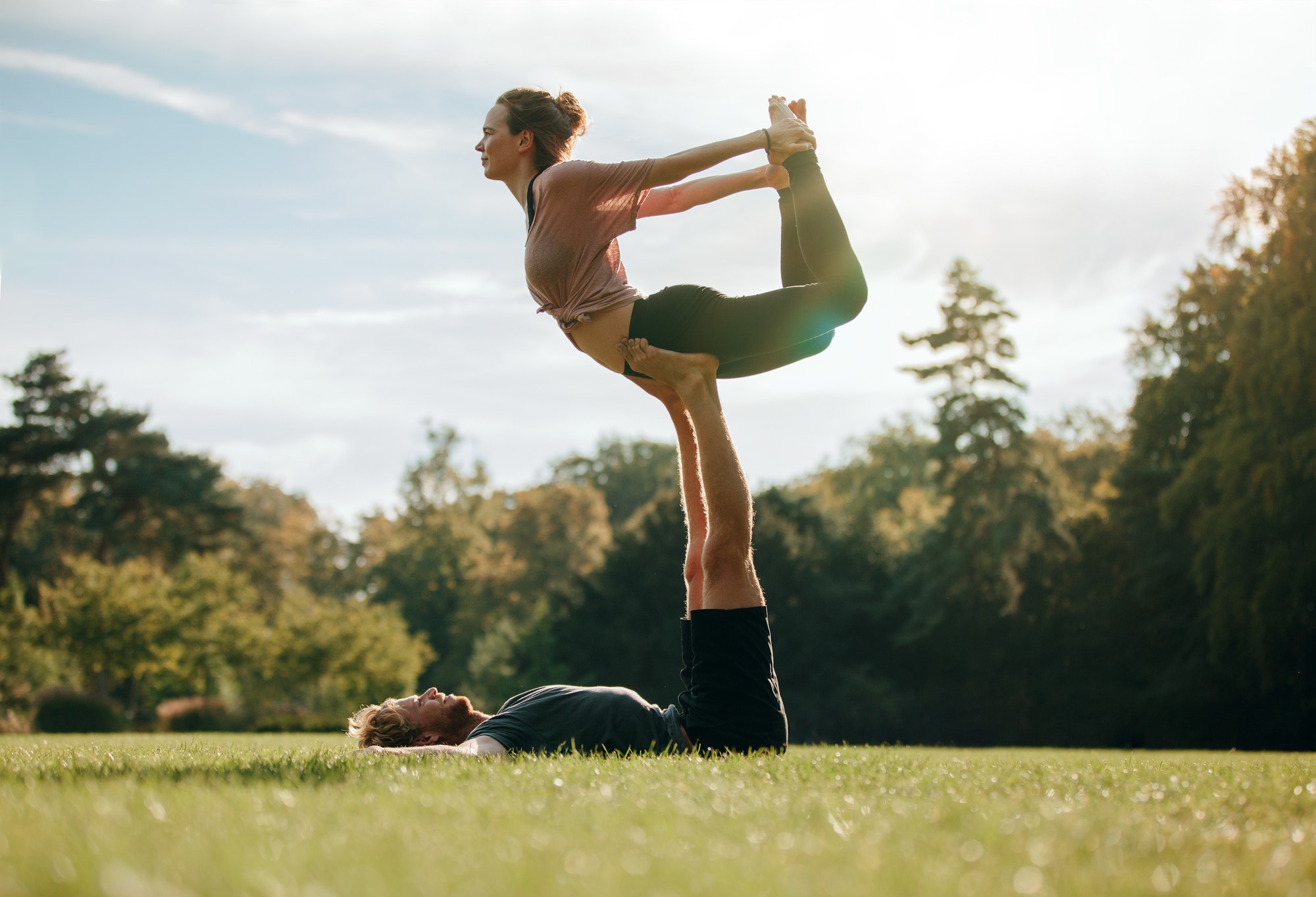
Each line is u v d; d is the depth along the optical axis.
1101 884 1.59
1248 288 25.62
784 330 4.29
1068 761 4.85
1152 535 31.61
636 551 38.91
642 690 36.38
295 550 65.56
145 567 33.03
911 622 37.50
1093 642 34.12
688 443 4.71
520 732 3.98
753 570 4.27
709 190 4.65
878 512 54.38
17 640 26.75
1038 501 37.69
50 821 1.92
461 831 1.89
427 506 69.06
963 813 2.28
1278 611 23.14
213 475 50.75
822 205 4.41
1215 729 29.34
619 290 4.37
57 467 47.31
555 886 1.49
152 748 5.35
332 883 1.47
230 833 1.83
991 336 40.53
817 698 36.47
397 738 4.11
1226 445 24.27
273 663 32.25
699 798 2.41
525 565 59.84
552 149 4.54
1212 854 1.84
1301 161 22.67
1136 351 33.12
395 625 38.81
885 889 1.50
